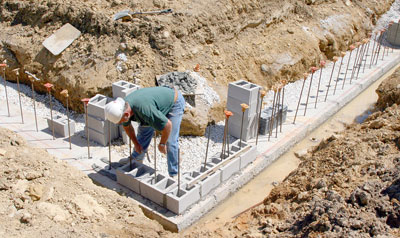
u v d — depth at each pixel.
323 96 10.16
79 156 7.29
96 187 5.64
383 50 13.72
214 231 5.57
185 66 8.83
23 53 9.48
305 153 8.09
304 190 6.08
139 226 5.18
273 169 7.72
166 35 8.88
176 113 6.23
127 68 8.48
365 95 11.03
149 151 7.58
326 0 13.49
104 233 4.79
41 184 5.29
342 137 7.36
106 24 9.09
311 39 11.46
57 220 4.75
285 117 8.79
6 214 4.69
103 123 7.42
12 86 9.66
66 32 9.34
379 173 5.66
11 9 10.41
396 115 7.60
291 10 11.75
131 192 6.51
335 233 4.51
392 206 4.77
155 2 9.70
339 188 5.57
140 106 5.61
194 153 7.63
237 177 7.01
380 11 15.52
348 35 12.88
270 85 10.09
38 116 8.60
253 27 10.58
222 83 9.12
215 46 9.57
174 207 6.04
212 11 9.77
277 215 5.59
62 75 8.76
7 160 5.47
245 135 7.97
